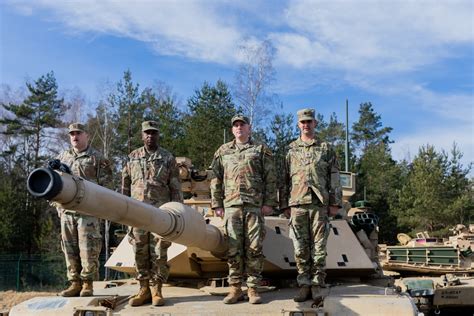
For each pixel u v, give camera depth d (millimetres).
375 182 44719
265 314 7234
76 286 8508
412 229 40406
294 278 9469
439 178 38344
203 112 34469
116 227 37375
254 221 8000
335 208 8250
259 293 8453
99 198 5621
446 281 15172
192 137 34062
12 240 36844
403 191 40156
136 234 8094
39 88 44000
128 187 8828
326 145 8375
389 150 54562
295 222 8086
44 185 5035
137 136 37281
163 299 7941
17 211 36938
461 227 21375
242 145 8352
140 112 38094
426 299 14781
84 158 8812
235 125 8430
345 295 7438
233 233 7977
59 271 31000
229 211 8086
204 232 7582
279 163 9227
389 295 7426
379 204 42938
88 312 7348
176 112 38812
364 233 10633
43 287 29875
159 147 8797
